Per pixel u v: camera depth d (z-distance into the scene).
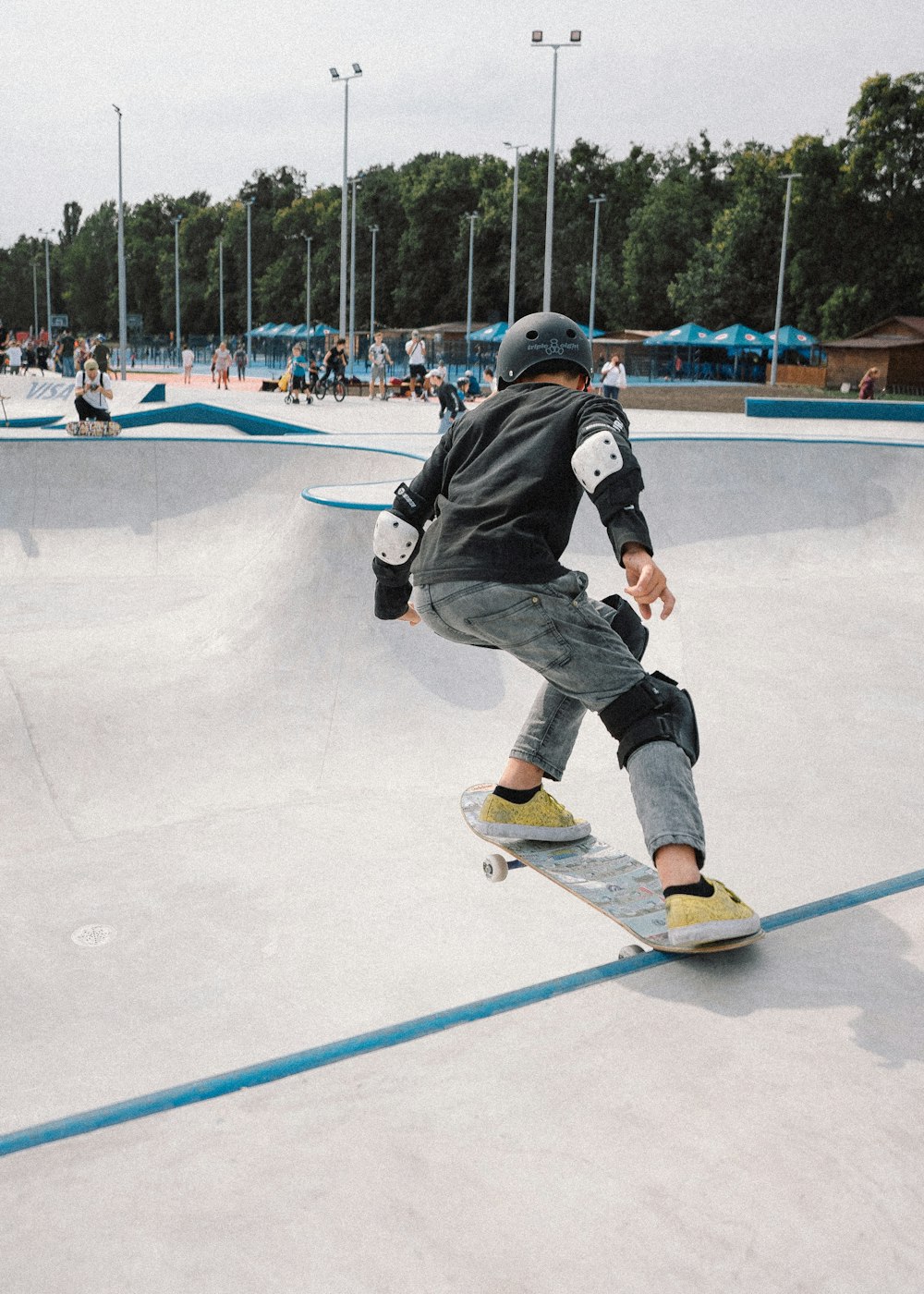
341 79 34.66
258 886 4.25
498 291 77.50
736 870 4.09
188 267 103.12
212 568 11.19
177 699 5.68
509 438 2.22
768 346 44.75
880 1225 1.48
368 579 6.09
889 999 2.03
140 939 3.88
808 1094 1.75
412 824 4.77
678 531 9.97
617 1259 1.42
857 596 8.65
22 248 141.75
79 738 5.32
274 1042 3.29
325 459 11.74
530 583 2.12
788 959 2.18
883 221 53.59
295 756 5.38
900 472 10.36
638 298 66.50
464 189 80.81
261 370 52.00
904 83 52.25
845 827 4.44
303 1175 1.56
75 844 4.65
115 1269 1.39
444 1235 1.45
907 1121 1.69
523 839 2.67
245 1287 1.36
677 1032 1.93
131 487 11.69
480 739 5.51
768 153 67.06
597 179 76.50
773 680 6.37
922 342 42.22
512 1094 1.75
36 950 3.81
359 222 86.38
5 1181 1.54
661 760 2.15
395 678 5.79
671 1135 1.65
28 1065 3.17
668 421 22.23
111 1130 1.66
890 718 5.72
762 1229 1.47
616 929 3.93
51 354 47.38
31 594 10.16
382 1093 1.75
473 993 3.53
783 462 10.42
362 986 3.58
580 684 2.18
